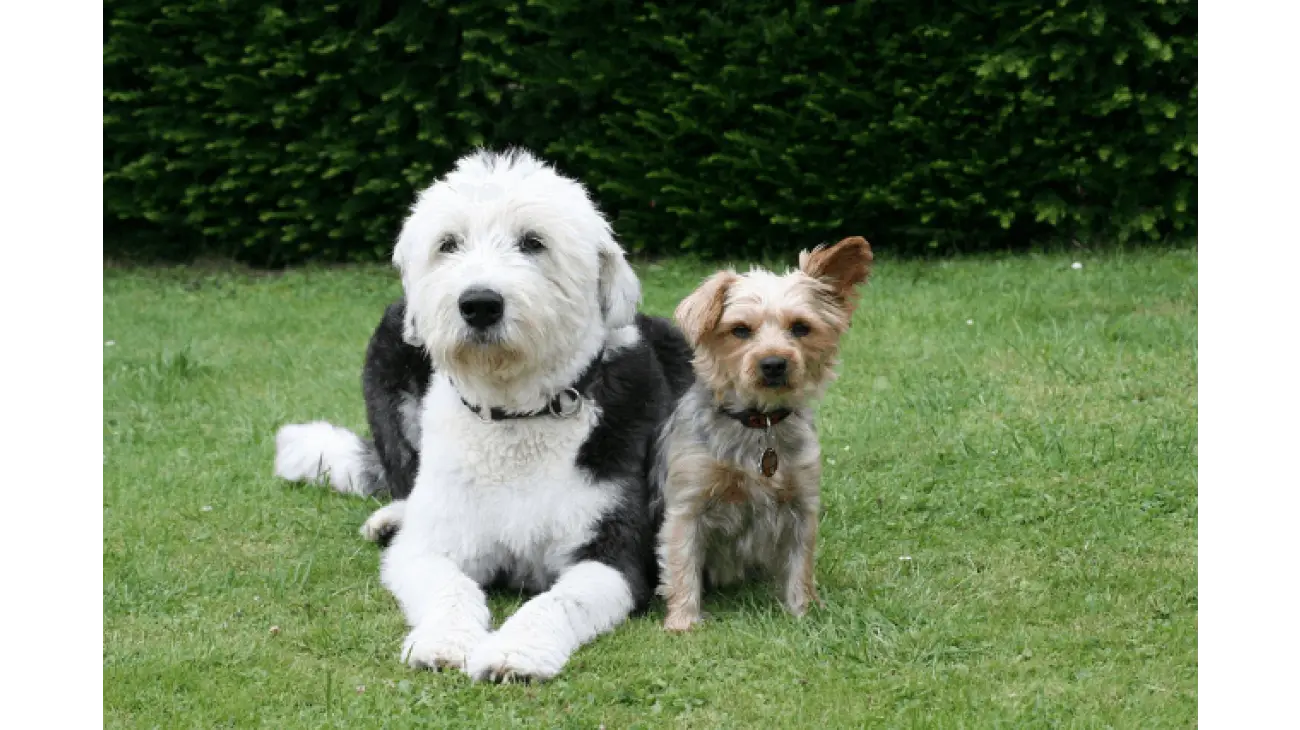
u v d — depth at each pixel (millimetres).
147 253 11398
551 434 4289
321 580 4664
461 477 4328
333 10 10289
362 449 5812
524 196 4219
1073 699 3549
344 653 3998
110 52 10531
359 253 11023
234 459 6223
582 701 3625
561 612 3971
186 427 6793
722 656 3924
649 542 4473
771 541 4387
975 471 5602
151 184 11023
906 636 3988
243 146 10727
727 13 10055
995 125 9750
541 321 4090
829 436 6184
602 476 4336
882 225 10359
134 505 5496
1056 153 9930
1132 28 9477
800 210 10172
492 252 4129
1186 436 5781
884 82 9859
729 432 4293
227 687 3723
